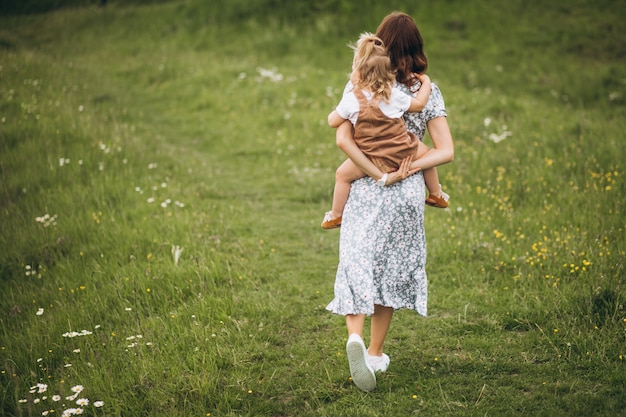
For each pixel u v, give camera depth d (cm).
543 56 1653
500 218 612
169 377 351
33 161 769
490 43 1742
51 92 1155
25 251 573
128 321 432
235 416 318
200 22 1984
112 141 874
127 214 648
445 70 1600
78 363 372
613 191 631
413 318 428
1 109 977
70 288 495
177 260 509
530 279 459
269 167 904
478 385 335
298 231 642
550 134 934
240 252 559
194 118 1196
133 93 1400
